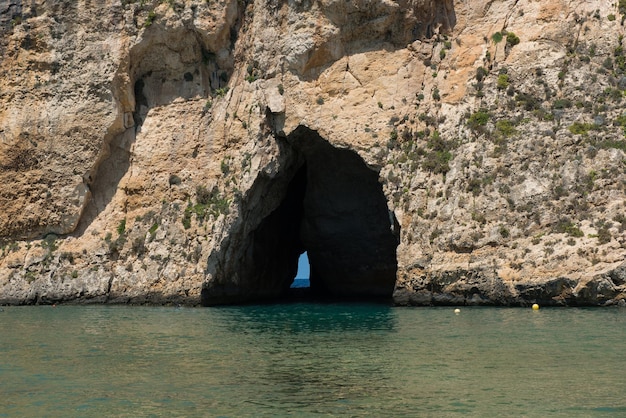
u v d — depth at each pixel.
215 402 17.34
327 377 19.66
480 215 37.97
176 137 46.22
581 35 41.41
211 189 44.75
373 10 43.69
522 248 36.25
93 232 45.91
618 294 33.50
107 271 44.50
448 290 37.41
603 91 39.50
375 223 49.88
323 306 41.72
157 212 45.31
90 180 46.50
